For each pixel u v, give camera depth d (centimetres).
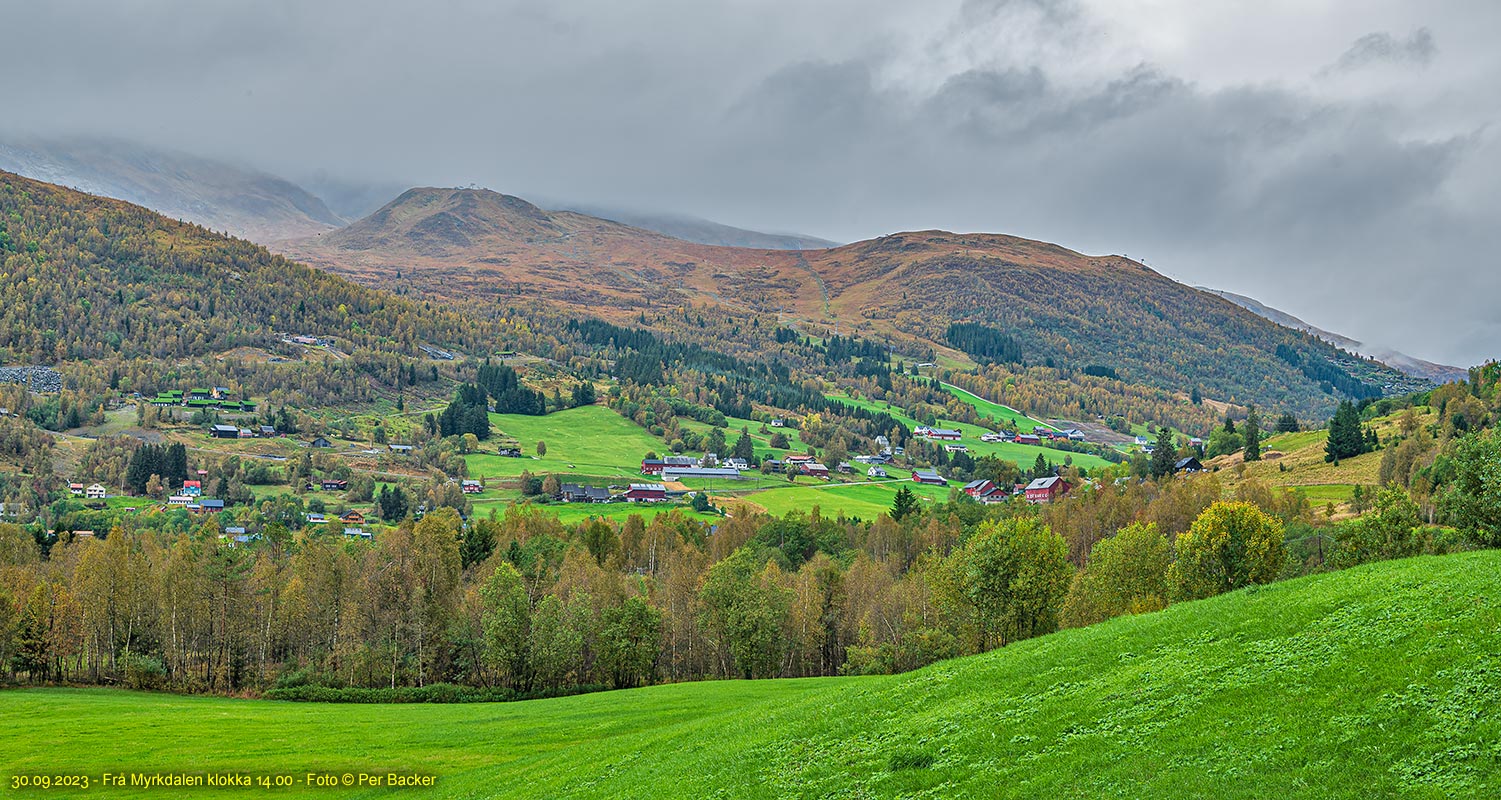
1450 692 2936
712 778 4088
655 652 10981
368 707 9044
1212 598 5059
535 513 19575
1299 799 2597
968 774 3366
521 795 4650
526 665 10800
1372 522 9219
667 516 19900
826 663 13000
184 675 11556
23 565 13912
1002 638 9788
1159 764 3016
